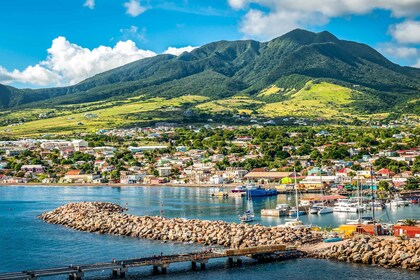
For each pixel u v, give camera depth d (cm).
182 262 16800
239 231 19312
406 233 18412
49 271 14600
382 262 15838
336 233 19562
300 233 19312
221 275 15288
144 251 18188
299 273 15250
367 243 16650
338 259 16500
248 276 15125
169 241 19725
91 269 15000
